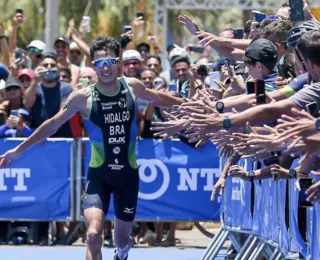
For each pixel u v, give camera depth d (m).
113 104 10.85
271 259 10.95
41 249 16.02
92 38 37.06
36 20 36.53
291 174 7.96
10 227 16.95
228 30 14.91
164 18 26.77
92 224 10.42
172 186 16.56
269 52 9.59
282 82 9.42
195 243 17.36
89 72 17.31
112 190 11.12
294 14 10.23
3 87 17.20
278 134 6.72
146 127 16.69
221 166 14.53
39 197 16.61
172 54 16.50
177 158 16.55
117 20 37.44
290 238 9.91
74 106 10.89
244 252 12.62
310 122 6.52
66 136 16.81
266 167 9.44
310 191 6.55
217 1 27.14
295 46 8.15
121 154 10.95
